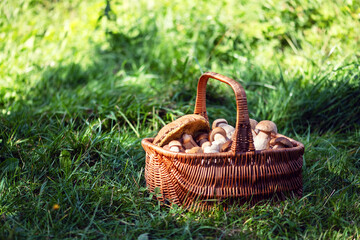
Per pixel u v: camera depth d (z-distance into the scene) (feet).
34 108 12.87
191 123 7.43
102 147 9.58
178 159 6.85
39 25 17.80
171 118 11.78
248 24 16.44
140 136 10.66
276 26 15.58
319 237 6.28
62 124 10.82
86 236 6.32
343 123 11.65
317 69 13.15
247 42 15.90
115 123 11.55
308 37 14.97
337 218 6.73
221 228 6.68
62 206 7.06
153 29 17.84
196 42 16.43
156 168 7.38
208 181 6.73
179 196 7.14
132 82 14.61
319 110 12.05
